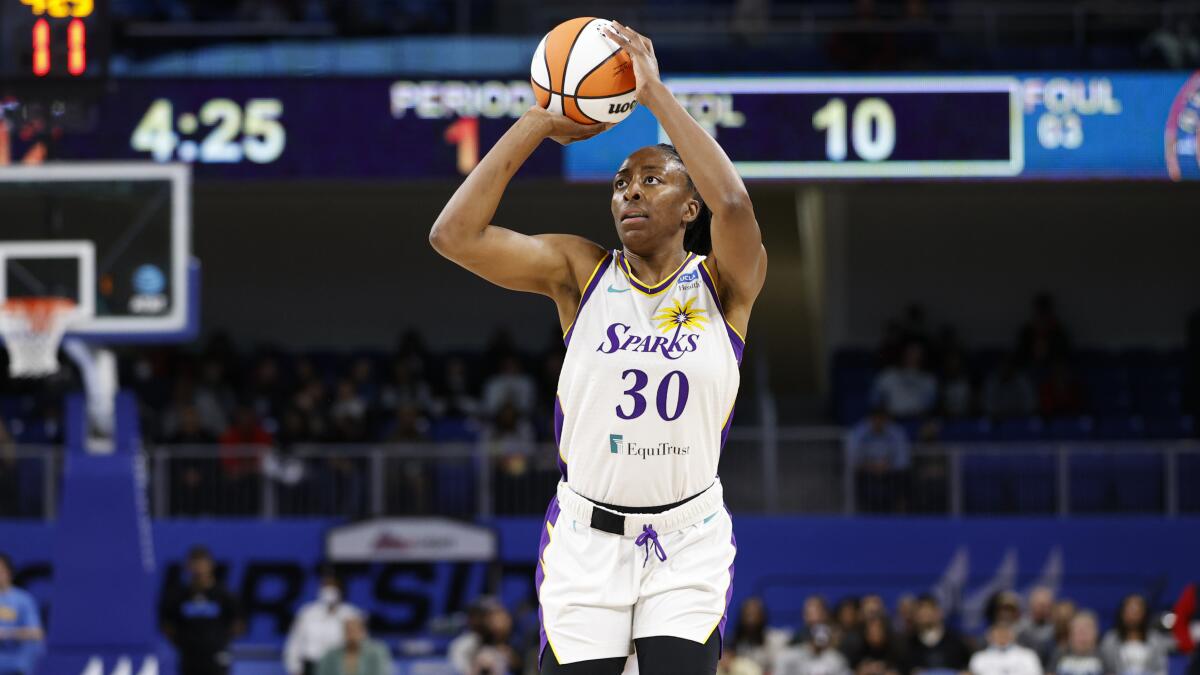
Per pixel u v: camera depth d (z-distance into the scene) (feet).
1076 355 78.02
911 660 52.31
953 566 65.77
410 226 87.30
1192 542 65.57
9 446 65.10
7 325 48.19
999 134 63.72
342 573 64.54
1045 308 79.92
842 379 77.36
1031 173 63.67
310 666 56.44
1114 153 63.93
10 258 48.67
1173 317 85.35
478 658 51.52
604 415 17.10
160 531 64.49
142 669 49.19
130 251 48.93
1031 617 55.47
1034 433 70.33
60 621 49.37
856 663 52.65
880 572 65.87
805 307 90.84
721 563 17.48
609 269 17.65
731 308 17.60
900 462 66.28
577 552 17.44
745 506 67.26
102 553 49.78
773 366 86.58
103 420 51.08
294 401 70.28
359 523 64.69
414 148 63.05
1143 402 75.10
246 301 86.53
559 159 63.41
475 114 63.31
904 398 72.54
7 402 73.10
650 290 17.40
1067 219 85.66
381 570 64.59
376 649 53.47
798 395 84.28
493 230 17.37
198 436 66.64
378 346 86.53
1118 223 85.61
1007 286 85.61
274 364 74.95
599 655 17.21
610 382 17.06
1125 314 85.25
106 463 50.34
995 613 53.78
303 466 65.57
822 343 86.12
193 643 54.08
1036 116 63.93
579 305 17.53
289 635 63.21
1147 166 63.93
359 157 62.85
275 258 86.79
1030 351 77.71
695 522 17.48
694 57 69.26
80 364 51.65
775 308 90.68
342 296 86.74
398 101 63.21
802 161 63.21
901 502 66.39
